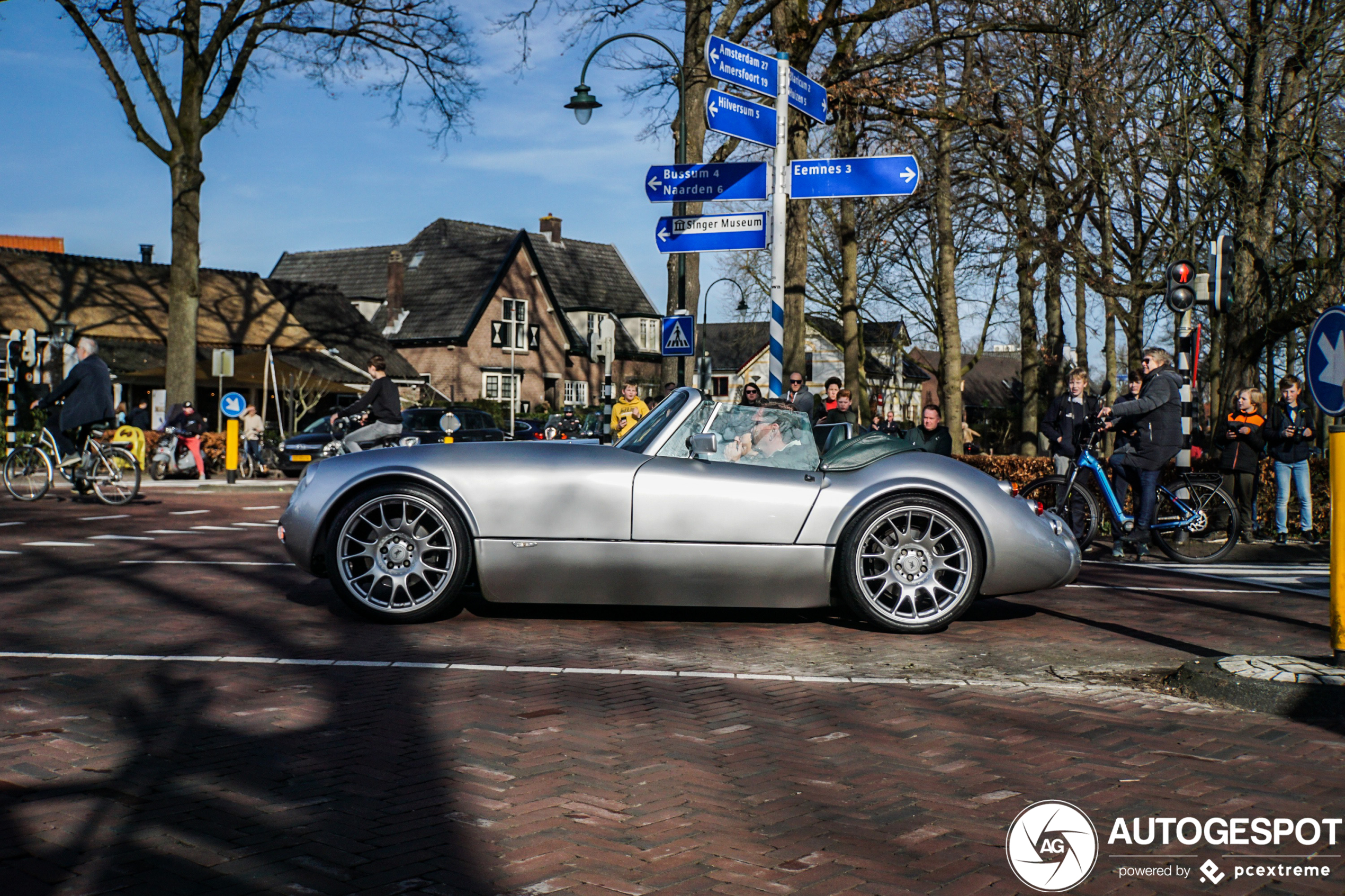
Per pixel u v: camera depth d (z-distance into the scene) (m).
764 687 5.45
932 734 4.65
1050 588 7.07
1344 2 16.91
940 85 20.58
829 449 7.38
